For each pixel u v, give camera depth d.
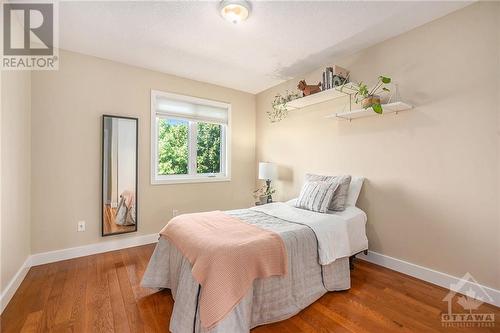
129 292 1.99
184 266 1.62
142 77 3.14
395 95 2.39
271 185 3.95
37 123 2.48
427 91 2.18
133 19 2.11
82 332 1.52
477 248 1.92
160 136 3.43
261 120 4.17
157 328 1.57
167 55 2.80
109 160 2.88
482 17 1.88
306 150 3.37
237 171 4.09
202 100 3.66
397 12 2.02
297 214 2.34
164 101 3.33
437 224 2.13
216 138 3.98
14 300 1.85
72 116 2.68
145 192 3.18
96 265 2.50
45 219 2.54
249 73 3.36
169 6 1.93
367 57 2.62
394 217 2.42
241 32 2.32
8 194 1.88
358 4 1.91
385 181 2.49
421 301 1.88
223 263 1.40
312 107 3.28
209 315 1.31
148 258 2.69
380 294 1.98
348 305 1.83
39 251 2.50
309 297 1.82
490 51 1.84
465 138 1.97
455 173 2.02
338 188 2.52
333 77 2.67
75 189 2.70
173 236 1.88
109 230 2.89
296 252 1.78
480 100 1.89
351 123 2.80
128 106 3.04
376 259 2.56
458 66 2.00
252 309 1.56
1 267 1.74
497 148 1.82
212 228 1.85
